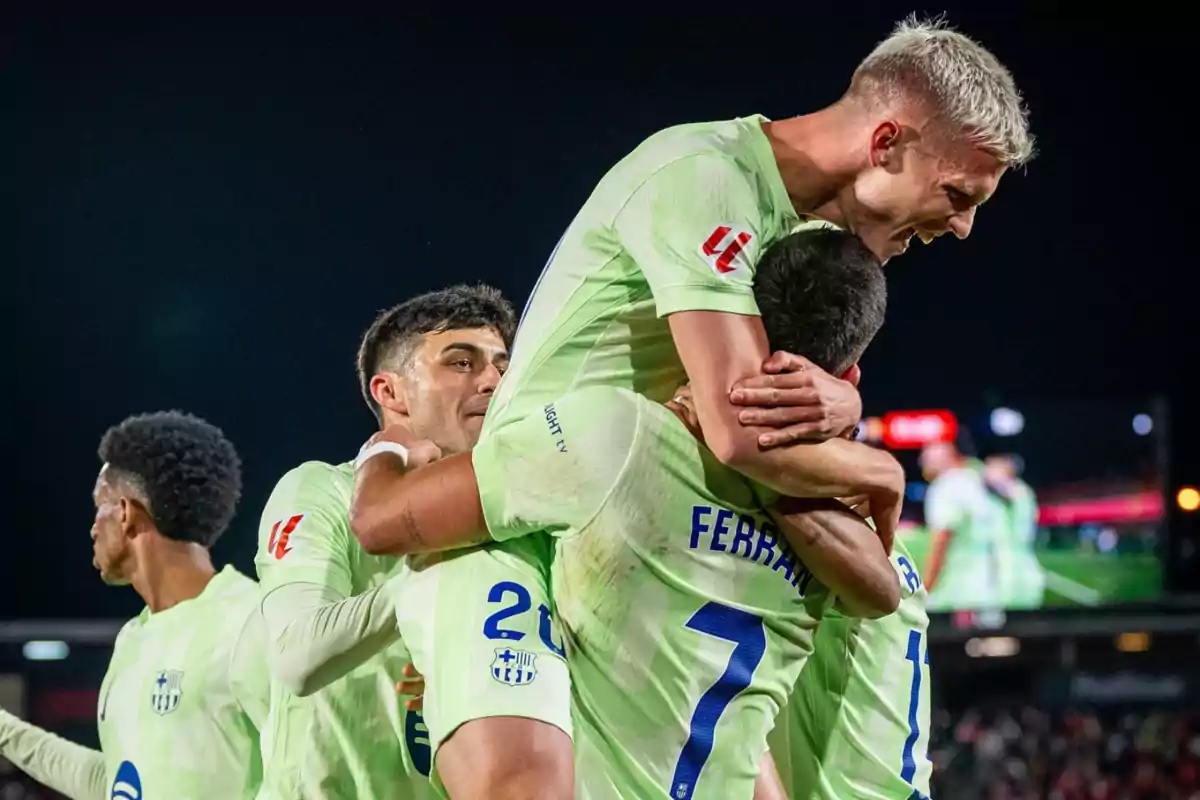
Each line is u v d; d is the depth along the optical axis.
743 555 3.21
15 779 16.92
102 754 5.34
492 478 3.21
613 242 3.37
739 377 3.09
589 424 3.14
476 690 3.16
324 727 4.12
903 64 3.33
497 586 3.26
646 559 3.15
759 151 3.38
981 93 3.29
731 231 3.23
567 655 3.27
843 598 3.30
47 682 16.70
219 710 4.86
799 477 3.09
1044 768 19.36
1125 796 18.95
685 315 3.16
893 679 4.08
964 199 3.37
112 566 5.29
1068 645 20.14
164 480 5.17
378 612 3.54
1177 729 19.42
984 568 21.22
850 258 3.20
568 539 3.19
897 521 3.30
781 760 3.96
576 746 3.24
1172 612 21.02
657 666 3.20
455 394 4.22
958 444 21.67
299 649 3.65
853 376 3.31
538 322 3.45
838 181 3.41
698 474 3.15
